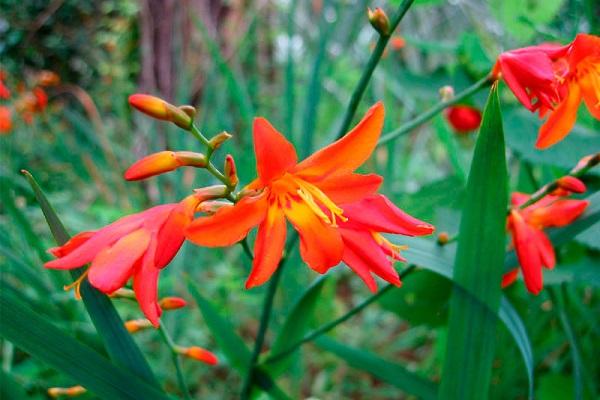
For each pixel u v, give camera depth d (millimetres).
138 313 413
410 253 241
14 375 282
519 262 241
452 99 249
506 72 222
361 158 193
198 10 656
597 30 323
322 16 388
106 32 946
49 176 564
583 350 319
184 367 428
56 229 206
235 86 421
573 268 291
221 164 441
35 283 272
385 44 230
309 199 192
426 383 271
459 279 226
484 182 214
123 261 190
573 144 307
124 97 773
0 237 305
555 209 241
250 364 266
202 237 185
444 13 698
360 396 459
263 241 193
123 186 558
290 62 410
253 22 627
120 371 210
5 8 893
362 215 198
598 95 223
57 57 925
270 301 254
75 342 204
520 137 316
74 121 567
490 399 328
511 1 370
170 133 482
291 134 413
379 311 516
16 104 555
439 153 736
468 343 228
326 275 253
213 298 477
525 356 226
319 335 263
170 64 723
